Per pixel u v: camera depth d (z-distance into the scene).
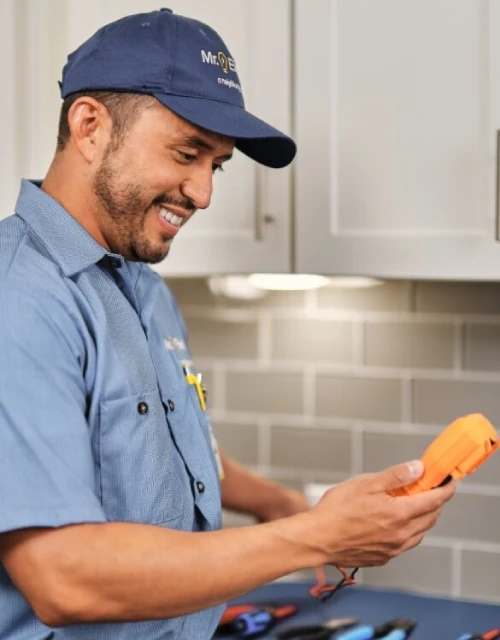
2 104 1.58
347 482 1.03
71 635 1.07
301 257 1.49
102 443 1.06
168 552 0.95
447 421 1.79
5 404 0.95
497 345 1.75
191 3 1.53
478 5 1.39
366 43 1.44
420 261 1.44
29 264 1.04
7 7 1.57
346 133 1.46
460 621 1.64
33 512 0.93
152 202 1.08
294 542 0.98
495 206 1.39
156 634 1.14
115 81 1.05
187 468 1.18
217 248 1.54
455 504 1.79
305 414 1.89
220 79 1.07
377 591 1.81
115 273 1.17
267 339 1.91
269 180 1.50
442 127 1.41
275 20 1.49
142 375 1.12
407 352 1.81
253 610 1.65
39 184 1.16
